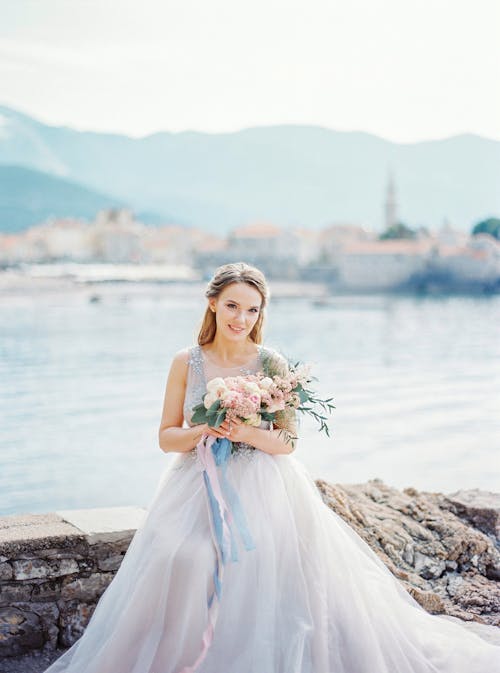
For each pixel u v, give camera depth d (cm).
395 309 9225
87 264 16750
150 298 10769
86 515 328
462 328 6316
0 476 1295
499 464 1338
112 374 3091
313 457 1393
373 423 1819
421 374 3144
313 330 5978
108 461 1418
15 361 3631
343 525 296
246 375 293
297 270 15375
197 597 253
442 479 1220
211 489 268
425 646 281
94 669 256
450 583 359
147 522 276
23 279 13338
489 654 277
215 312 298
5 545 294
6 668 288
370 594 275
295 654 245
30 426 1852
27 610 300
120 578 274
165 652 255
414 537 380
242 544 258
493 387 2684
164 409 295
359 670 256
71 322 6462
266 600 253
